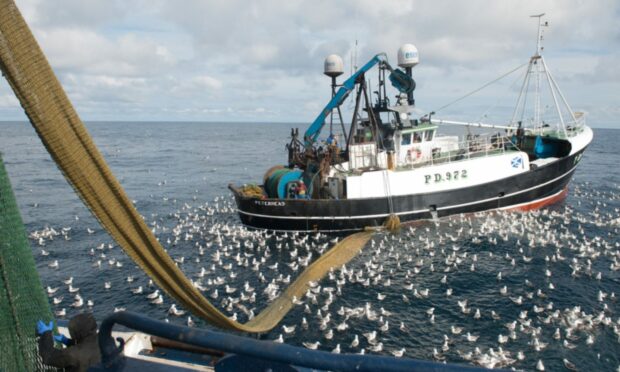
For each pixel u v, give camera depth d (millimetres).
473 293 30953
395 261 36656
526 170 47344
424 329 26281
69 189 75312
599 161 113062
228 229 45469
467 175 45188
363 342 24969
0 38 4320
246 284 31594
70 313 29188
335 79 48469
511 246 39562
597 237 40062
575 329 25594
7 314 6184
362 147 45094
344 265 35844
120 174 95875
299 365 4035
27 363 6406
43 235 46281
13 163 113438
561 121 51062
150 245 6133
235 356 4742
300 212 42625
